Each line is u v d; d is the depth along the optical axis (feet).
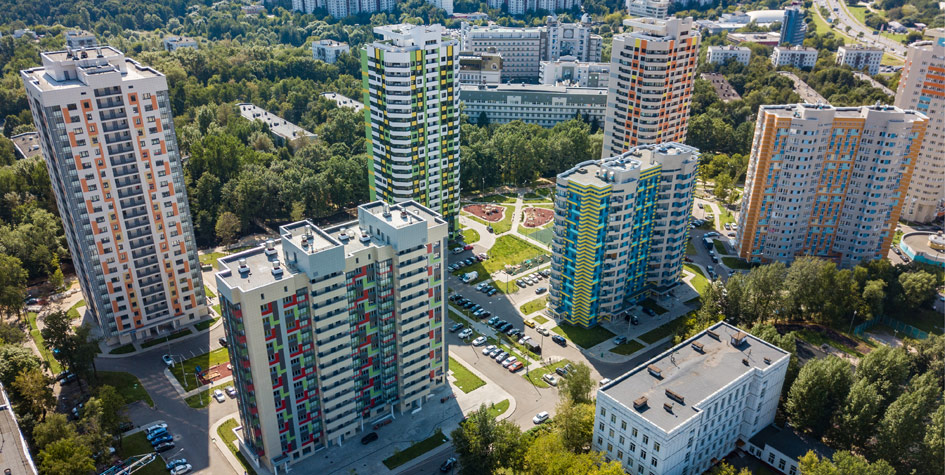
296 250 584.40
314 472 640.58
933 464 604.49
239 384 614.34
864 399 650.84
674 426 566.77
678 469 593.83
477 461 615.98
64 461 580.71
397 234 620.49
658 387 617.21
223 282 559.79
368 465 651.25
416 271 655.35
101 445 627.05
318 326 602.85
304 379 619.67
